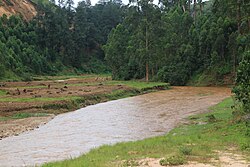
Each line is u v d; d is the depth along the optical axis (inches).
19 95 1507.1
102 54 4953.3
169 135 705.6
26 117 1053.2
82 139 739.4
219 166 416.8
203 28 2546.8
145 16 2476.6
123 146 572.1
